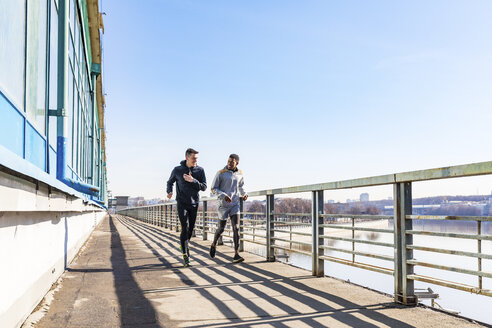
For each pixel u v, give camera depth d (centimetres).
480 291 287
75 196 612
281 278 509
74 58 811
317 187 512
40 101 434
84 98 1105
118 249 876
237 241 661
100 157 2142
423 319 320
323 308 358
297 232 574
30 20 376
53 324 303
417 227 467
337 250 480
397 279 375
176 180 626
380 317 327
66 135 550
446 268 319
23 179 264
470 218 299
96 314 334
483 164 275
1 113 264
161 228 1844
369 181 404
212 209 1120
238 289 441
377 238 7588
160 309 354
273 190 647
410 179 347
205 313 341
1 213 234
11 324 260
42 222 376
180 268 595
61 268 527
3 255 240
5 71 282
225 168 671
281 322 315
